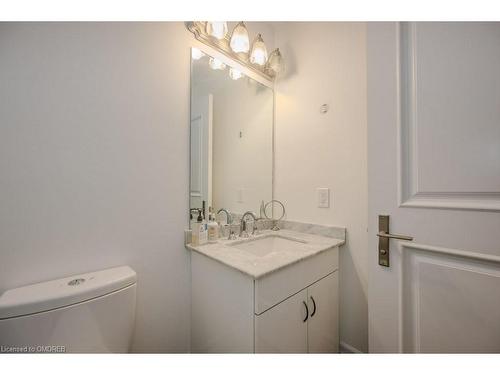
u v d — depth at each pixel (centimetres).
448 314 75
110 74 92
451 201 73
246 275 81
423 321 80
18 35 74
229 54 137
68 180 82
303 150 149
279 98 164
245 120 148
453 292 74
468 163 70
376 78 89
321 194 139
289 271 91
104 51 91
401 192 83
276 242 142
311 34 145
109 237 92
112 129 92
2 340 62
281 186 162
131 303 85
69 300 70
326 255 114
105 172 91
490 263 68
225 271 92
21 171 73
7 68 72
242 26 124
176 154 113
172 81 111
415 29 81
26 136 74
